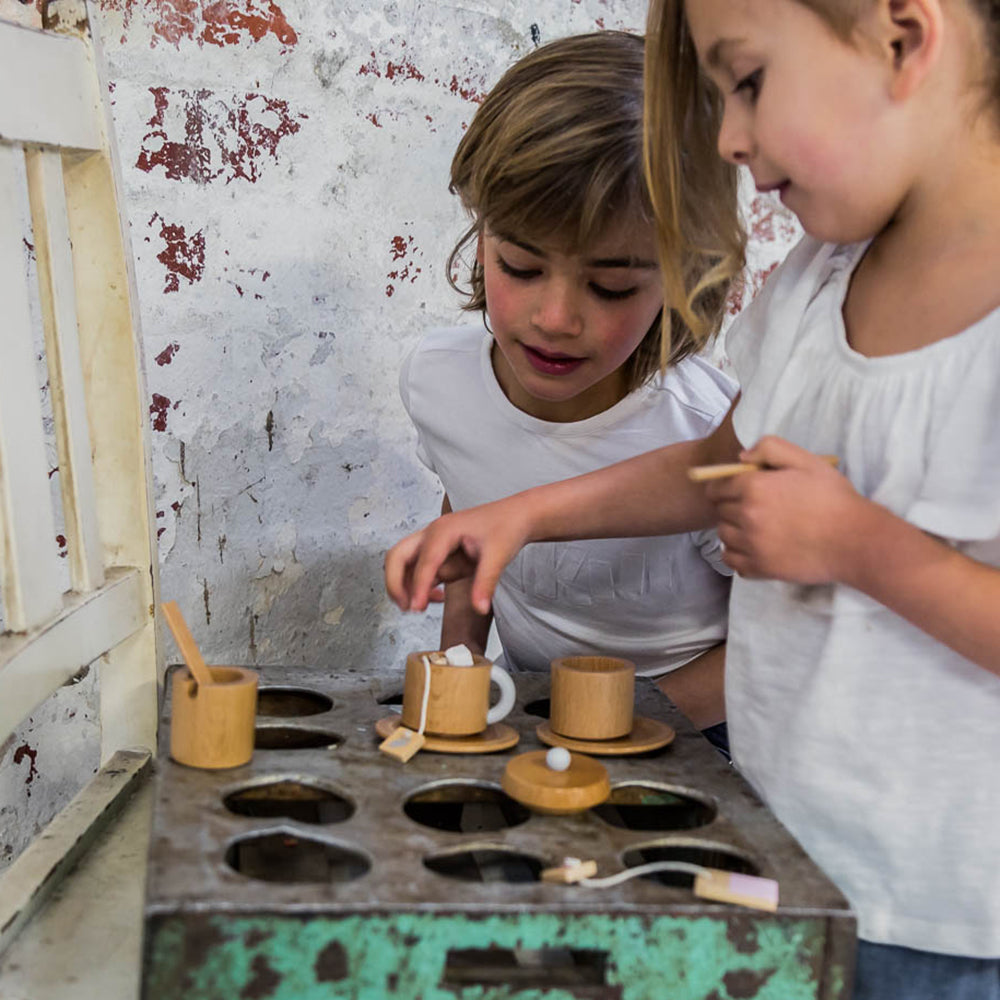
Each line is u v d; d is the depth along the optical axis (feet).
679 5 2.66
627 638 4.01
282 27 4.07
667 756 2.68
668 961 1.91
